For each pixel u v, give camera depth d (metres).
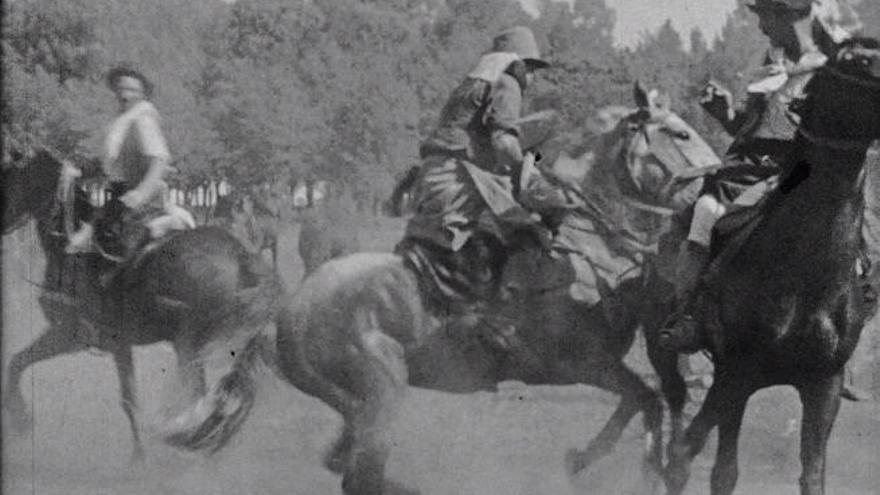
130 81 10.10
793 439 10.31
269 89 10.98
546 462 9.63
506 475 9.36
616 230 8.80
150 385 9.84
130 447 9.71
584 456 9.02
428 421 10.11
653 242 8.83
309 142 10.84
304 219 9.02
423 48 10.74
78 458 9.41
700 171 8.61
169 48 11.03
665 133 9.12
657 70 10.09
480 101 8.55
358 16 11.08
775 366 7.74
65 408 10.30
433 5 10.95
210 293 9.35
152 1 11.12
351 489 8.15
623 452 9.80
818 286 7.56
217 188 10.85
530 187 8.56
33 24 10.79
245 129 10.64
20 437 9.77
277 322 8.19
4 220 9.79
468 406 10.64
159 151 9.88
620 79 9.82
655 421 8.85
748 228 7.80
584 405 10.97
